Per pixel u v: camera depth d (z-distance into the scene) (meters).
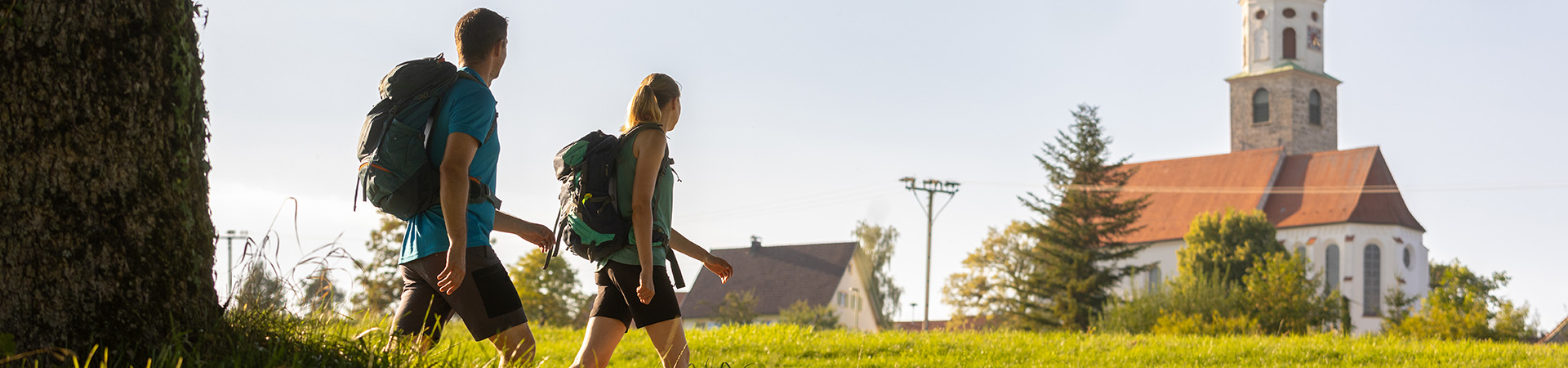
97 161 3.35
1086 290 53.34
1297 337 11.48
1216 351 9.81
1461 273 52.72
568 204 4.48
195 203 3.64
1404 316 52.69
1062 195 55.50
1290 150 73.88
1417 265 68.25
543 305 39.31
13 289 3.27
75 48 3.33
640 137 4.42
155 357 3.38
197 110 3.67
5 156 3.27
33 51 3.29
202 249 3.64
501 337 4.23
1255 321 31.55
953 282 59.53
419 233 4.14
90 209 3.34
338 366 3.75
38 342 3.27
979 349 9.88
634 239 4.43
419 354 3.99
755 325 11.23
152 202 3.47
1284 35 75.62
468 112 3.95
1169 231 71.56
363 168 4.08
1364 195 67.50
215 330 3.60
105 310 3.34
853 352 9.81
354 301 4.67
